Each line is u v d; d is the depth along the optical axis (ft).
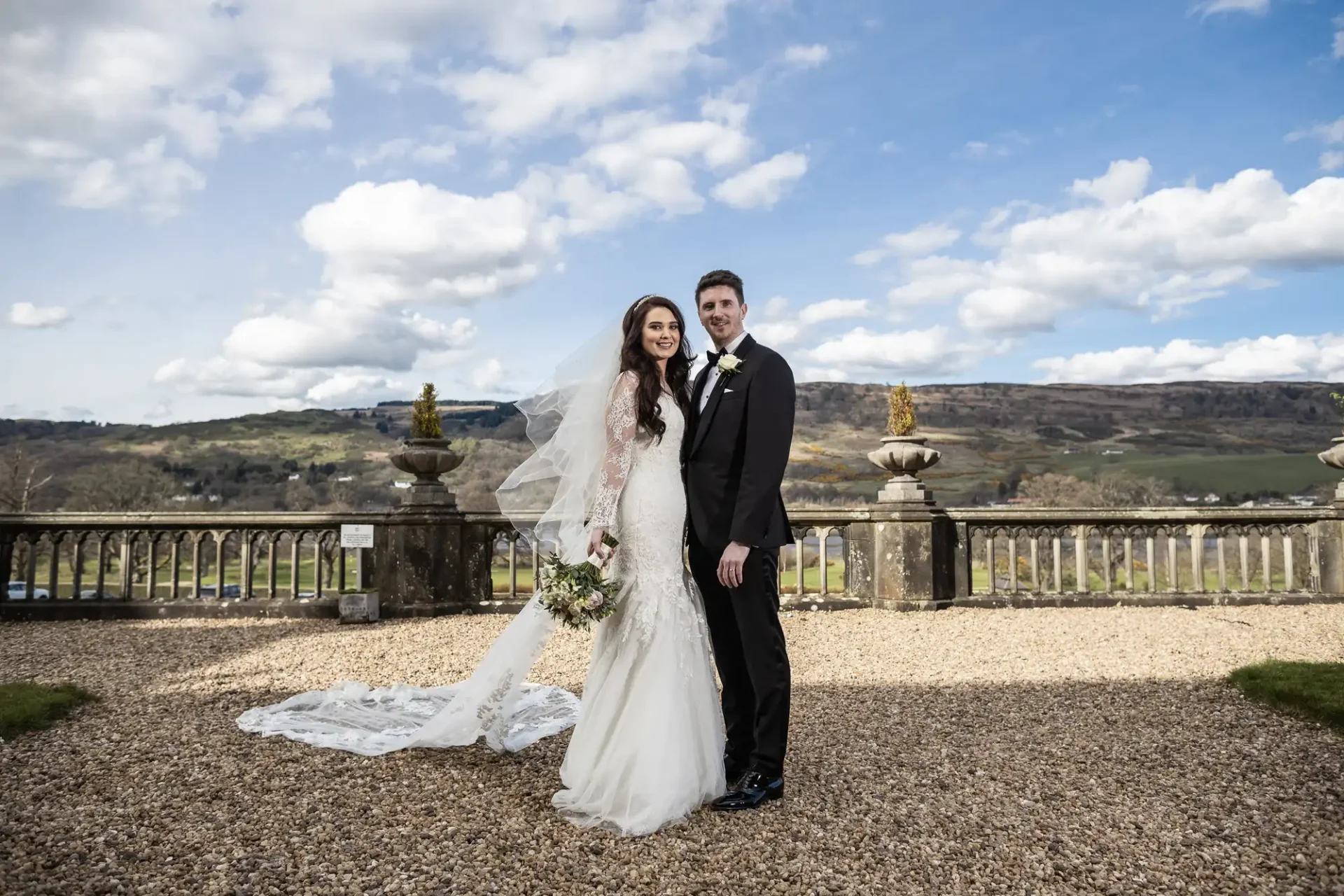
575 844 9.21
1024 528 29.45
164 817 9.96
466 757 12.44
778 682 10.66
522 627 12.61
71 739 13.28
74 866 8.59
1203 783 11.20
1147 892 8.07
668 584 10.77
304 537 28.81
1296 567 34.42
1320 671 16.49
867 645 22.07
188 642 23.31
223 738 13.30
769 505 10.48
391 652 21.59
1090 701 15.71
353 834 9.45
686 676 10.46
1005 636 23.25
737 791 10.43
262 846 9.11
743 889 8.12
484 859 8.78
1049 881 8.31
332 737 13.25
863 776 11.52
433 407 29.12
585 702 10.73
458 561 28.58
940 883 8.25
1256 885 8.20
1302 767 11.80
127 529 29.01
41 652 21.90
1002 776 11.48
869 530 29.25
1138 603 28.71
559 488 11.91
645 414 10.82
